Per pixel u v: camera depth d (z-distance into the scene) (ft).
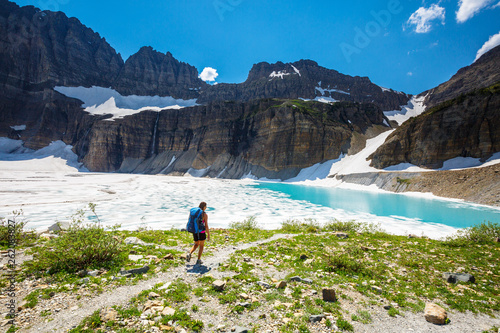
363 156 256.93
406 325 17.88
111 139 455.22
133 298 19.03
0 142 447.83
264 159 337.52
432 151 184.24
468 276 27.43
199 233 28.40
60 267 24.34
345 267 29.37
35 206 86.58
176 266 27.27
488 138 161.79
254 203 117.50
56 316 16.17
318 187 219.82
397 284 26.02
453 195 133.59
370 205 113.91
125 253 30.17
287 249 37.04
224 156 387.34
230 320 16.88
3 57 519.60
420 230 67.62
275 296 20.63
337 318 17.92
